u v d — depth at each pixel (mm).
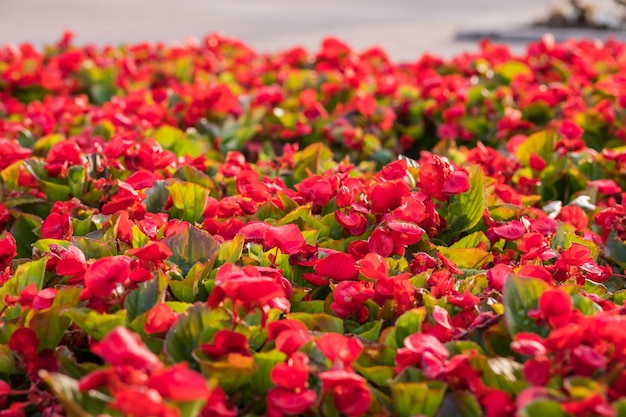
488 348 2523
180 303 2666
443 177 3391
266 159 5355
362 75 7926
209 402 2133
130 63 7945
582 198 4367
